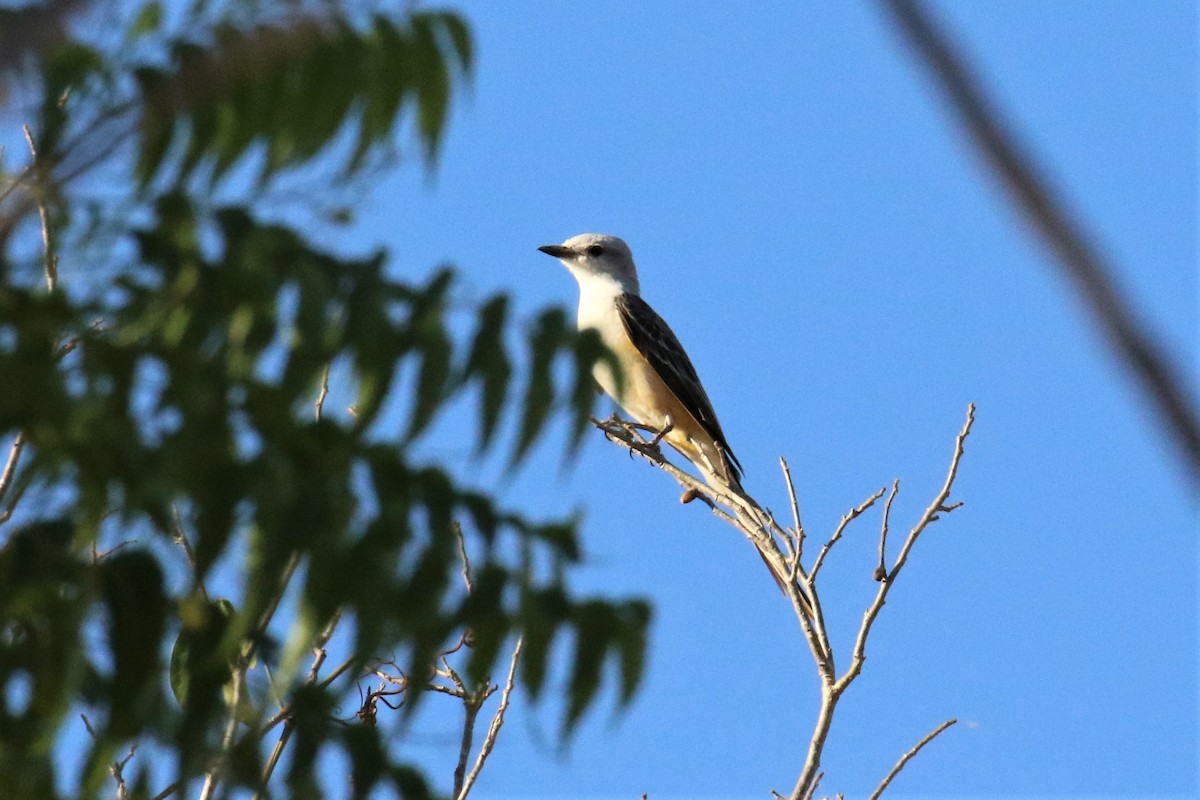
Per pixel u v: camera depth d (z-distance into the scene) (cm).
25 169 644
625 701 610
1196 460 291
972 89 315
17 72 579
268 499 582
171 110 639
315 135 707
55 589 592
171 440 579
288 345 620
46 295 606
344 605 586
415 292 625
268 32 670
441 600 594
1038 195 309
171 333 612
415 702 599
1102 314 303
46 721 603
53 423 576
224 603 682
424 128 738
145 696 603
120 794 865
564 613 604
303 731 634
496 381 611
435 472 606
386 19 726
